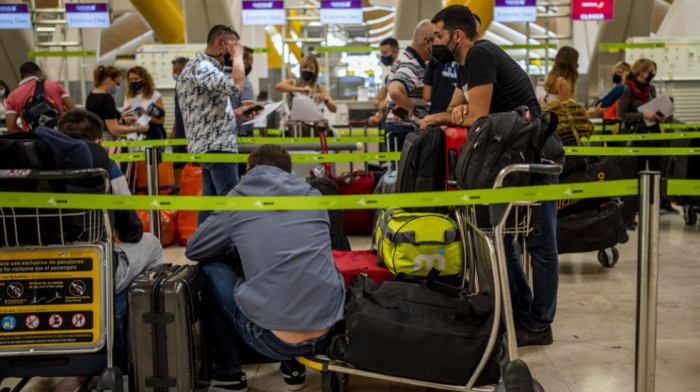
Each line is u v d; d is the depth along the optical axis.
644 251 2.09
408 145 3.07
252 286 2.45
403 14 11.39
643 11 11.65
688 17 13.18
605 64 11.39
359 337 2.37
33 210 2.34
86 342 2.38
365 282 2.58
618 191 2.20
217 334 2.71
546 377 2.86
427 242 2.66
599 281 4.37
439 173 3.04
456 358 2.33
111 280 2.37
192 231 5.60
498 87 2.99
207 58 4.05
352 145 6.05
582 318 3.62
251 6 11.09
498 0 10.71
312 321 2.40
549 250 3.10
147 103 6.93
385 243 2.79
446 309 2.40
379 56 10.02
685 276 4.47
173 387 2.40
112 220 2.60
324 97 7.00
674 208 7.17
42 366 2.43
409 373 2.37
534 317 3.18
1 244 2.35
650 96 6.92
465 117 2.98
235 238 2.54
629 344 3.23
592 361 3.02
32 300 2.37
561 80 4.80
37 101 5.91
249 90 5.72
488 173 2.55
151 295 2.36
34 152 2.30
